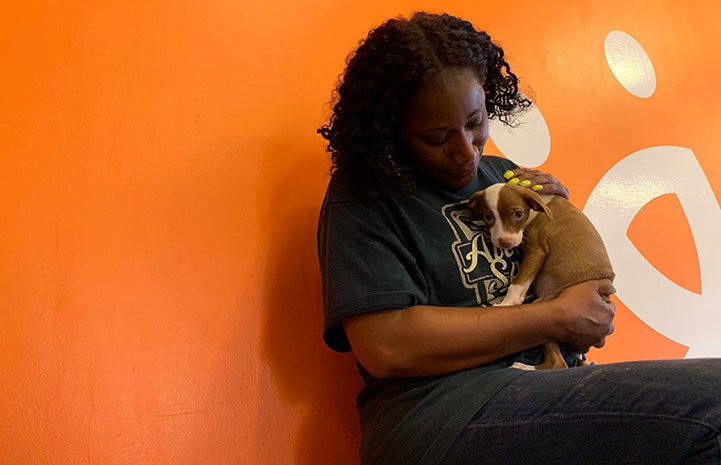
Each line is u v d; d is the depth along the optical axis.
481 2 1.73
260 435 1.15
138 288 1.11
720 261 1.98
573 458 0.83
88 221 1.09
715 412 0.77
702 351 1.84
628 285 1.75
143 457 1.04
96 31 1.17
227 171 1.24
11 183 1.04
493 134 1.62
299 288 1.26
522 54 1.77
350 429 1.24
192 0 1.29
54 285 1.04
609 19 2.01
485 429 0.88
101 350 1.05
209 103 1.26
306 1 1.43
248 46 1.33
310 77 1.40
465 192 1.15
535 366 1.04
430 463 0.89
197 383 1.12
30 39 1.11
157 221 1.15
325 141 1.38
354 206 1.06
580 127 1.82
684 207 1.95
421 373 0.98
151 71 1.21
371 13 1.53
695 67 2.17
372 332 0.97
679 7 2.22
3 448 0.95
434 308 0.98
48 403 1.00
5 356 0.98
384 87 1.03
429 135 1.04
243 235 1.23
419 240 1.05
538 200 1.08
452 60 1.02
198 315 1.15
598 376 0.87
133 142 1.16
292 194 1.30
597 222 1.75
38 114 1.09
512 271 1.10
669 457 0.78
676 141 2.02
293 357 1.22
